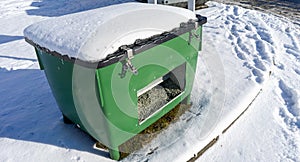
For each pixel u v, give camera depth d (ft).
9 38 18.39
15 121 8.66
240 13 20.68
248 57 12.34
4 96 10.58
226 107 8.46
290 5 23.54
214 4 24.14
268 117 8.61
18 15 24.56
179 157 6.58
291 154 7.00
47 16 23.89
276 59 12.57
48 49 5.72
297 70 11.76
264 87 10.28
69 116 7.38
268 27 16.89
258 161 6.84
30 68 13.43
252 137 7.73
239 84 9.76
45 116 8.86
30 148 7.22
